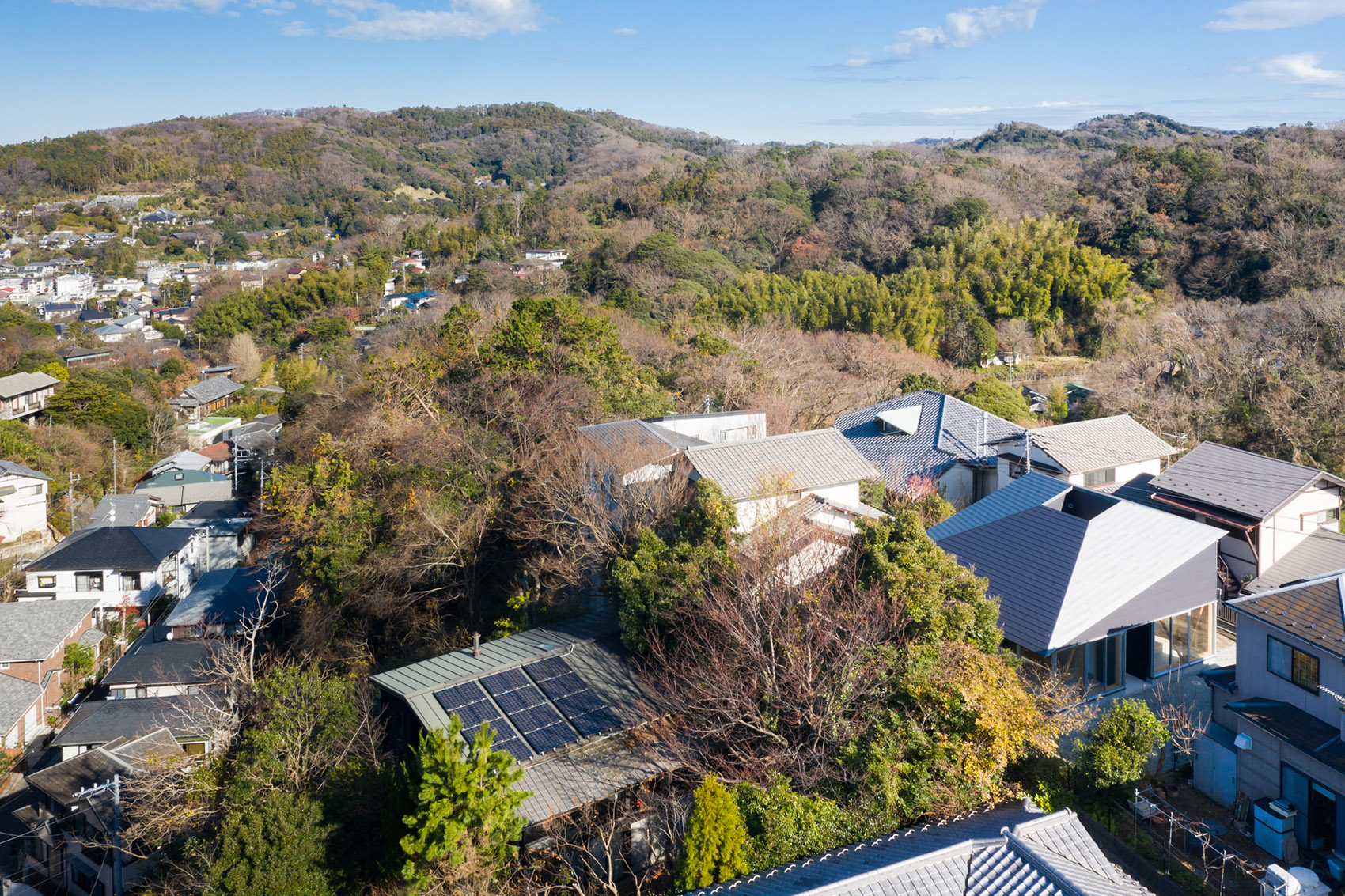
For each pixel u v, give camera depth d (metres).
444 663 15.62
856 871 9.88
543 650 15.65
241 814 12.49
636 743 13.46
